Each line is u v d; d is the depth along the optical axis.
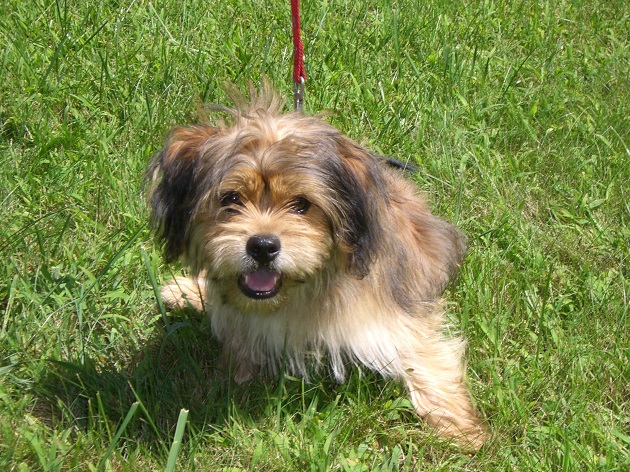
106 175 1.25
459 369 1.08
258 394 1.06
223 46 1.45
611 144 1.38
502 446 1.01
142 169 1.26
